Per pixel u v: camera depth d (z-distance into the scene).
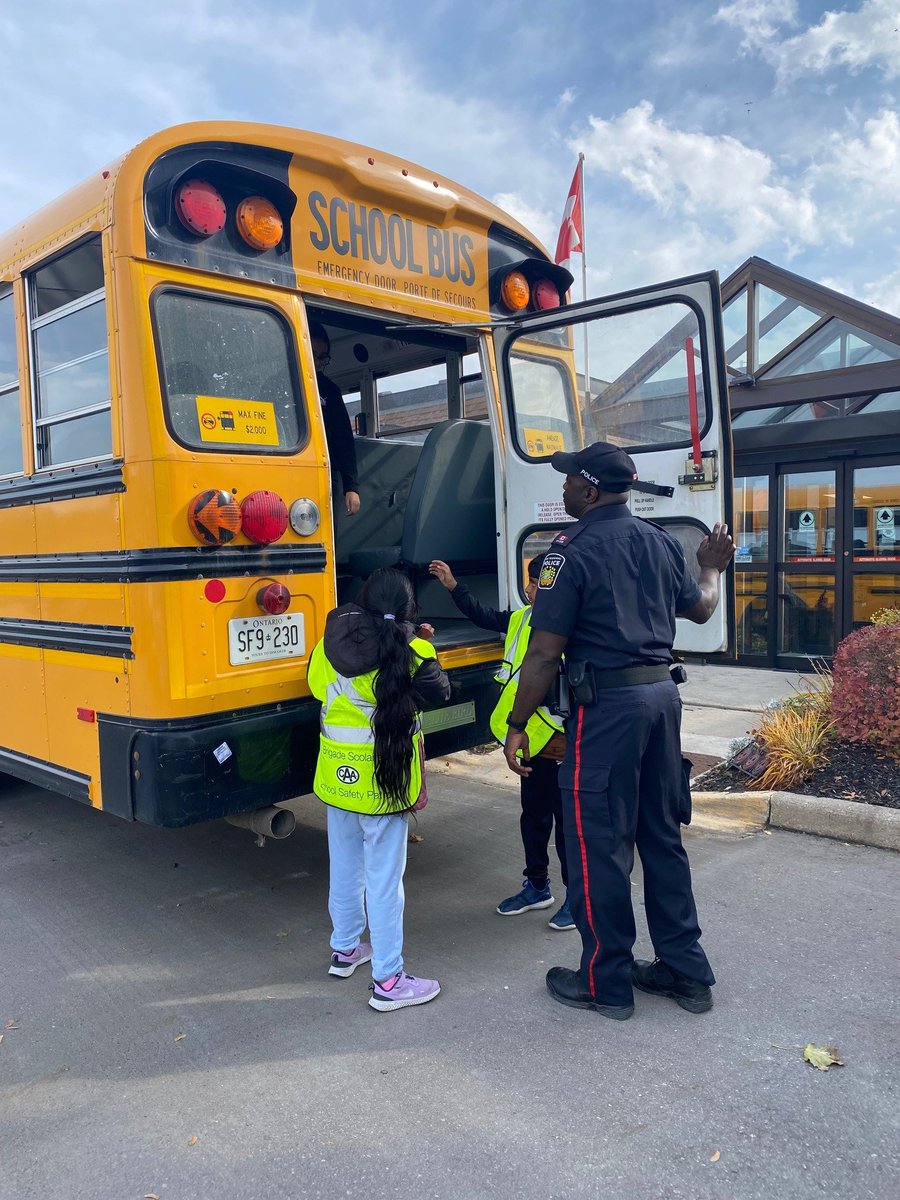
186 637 3.14
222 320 3.35
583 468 3.12
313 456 3.59
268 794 3.40
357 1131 2.48
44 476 3.70
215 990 3.34
